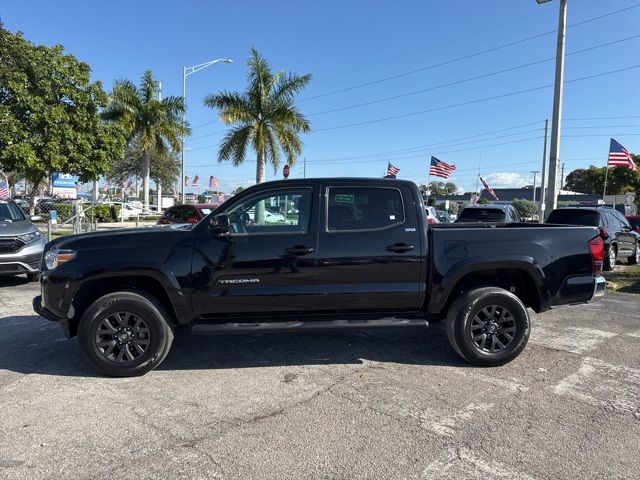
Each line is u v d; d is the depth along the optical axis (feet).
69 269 15.38
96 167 63.05
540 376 15.89
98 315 15.31
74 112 60.23
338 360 17.46
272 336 20.29
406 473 10.37
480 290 16.56
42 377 15.72
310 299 16.07
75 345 19.06
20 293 29.30
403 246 16.28
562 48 45.83
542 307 17.10
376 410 13.37
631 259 50.62
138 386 15.03
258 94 78.18
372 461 10.83
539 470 10.50
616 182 210.38
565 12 45.50
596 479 10.18
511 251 16.63
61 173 62.03
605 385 15.15
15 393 14.43
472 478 10.20
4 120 53.16
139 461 10.80
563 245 17.11
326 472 10.41
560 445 11.53
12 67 54.85
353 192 16.52
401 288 16.38
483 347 16.63
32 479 10.10
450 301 17.25
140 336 15.66
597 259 17.49
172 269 15.58
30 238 31.12
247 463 10.75
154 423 12.59
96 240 15.83
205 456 11.02
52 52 57.88
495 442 11.66
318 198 16.35
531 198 294.05
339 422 12.66
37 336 20.24
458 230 16.71
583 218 44.45
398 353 18.24
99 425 12.46
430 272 16.47
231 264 15.71
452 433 12.09
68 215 100.17
